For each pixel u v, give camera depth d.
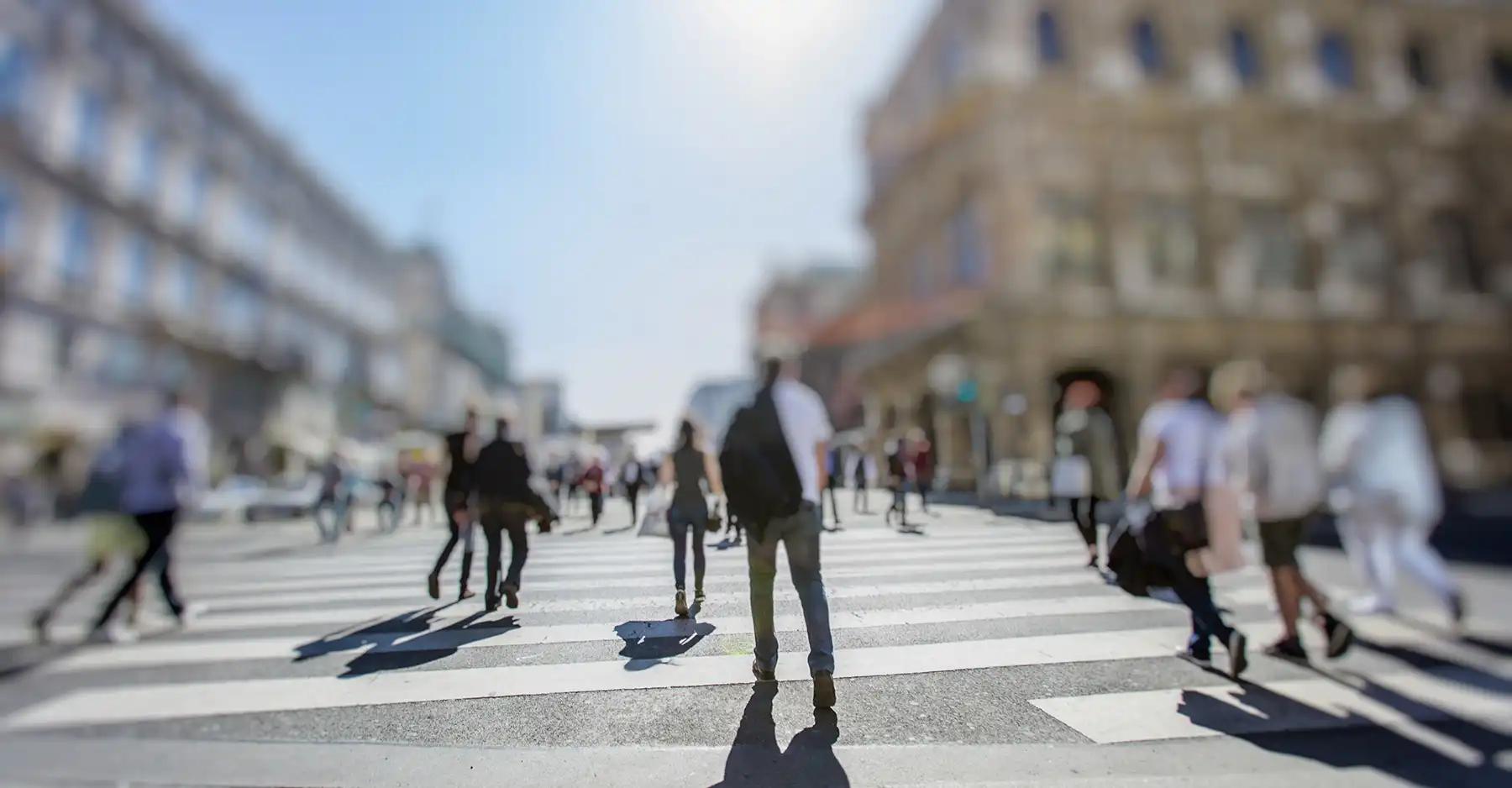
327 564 7.39
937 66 22.55
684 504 4.36
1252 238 20.88
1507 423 21.22
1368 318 20.80
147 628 4.86
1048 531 7.58
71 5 23.81
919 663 3.56
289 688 3.35
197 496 5.25
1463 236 22.33
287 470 33.53
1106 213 19.73
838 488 9.62
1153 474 4.05
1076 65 20.47
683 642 3.77
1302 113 21.25
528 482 4.58
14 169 22.03
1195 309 19.52
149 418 5.14
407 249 52.75
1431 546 8.99
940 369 18.72
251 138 32.84
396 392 49.22
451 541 4.96
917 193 23.66
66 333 23.33
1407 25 23.20
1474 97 22.94
